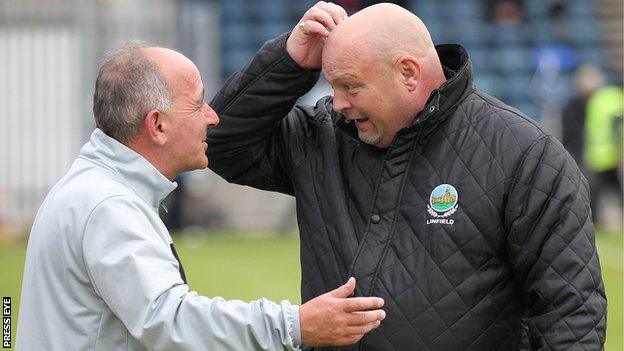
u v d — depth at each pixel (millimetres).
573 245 10734
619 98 44469
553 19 56844
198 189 45438
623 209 45250
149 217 10180
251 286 30406
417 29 11109
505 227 10961
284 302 9844
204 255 37281
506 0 56844
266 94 11836
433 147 11203
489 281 10992
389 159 11320
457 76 11023
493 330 11062
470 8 56750
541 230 10797
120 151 10367
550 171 10859
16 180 46062
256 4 55719
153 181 10414
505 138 11055
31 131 46125
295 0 55844
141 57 10375
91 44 45906
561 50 54312
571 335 10594
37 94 46125
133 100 10266
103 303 9992
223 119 11961
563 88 52531
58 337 10062
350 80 10969
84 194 10055
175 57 10492
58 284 10070
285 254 37562
